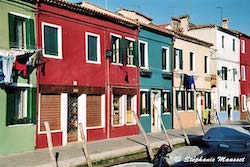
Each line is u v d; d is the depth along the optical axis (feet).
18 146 47.34
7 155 45.39
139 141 58.85
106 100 62.49
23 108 49.14
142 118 71.41
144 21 83.05
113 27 64.54
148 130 72.95
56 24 53.42
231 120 110.01
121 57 66.18
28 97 49.01
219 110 103.45
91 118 59.77
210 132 58.29
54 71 52.80
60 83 53.72
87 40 58.90
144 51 73.36
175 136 66.49
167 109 80.02
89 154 45.50
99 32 61.41
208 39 104.17
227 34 109.50
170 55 81.30
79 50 57.21
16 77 47.11
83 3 71.87
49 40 52.54
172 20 101.76
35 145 49.65
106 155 46.37
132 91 68.80
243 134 56.18
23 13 48.73
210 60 101.40
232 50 112.27
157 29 75.82
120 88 65.62
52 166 38.83
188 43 88.84
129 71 68.23
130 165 39.96
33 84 49.65
